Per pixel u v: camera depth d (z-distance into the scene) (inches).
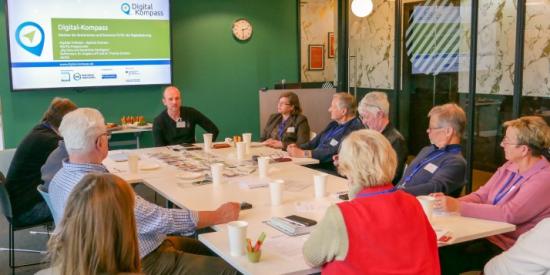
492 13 191.9
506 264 75.1
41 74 231.6
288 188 120.5
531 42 177.9
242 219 97.1
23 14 224.7
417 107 235.9
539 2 173.9
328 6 303.0
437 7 217.8
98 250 55.5
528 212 96.0
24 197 139.2
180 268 92.7
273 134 197.6
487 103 198.5
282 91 247.0
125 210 57.9
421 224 69.6
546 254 70.5
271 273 72.4
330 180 129.2
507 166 108.9
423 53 227.9
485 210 97.0
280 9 289.4
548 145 100.7
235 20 278.2
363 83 268.1
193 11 267.6
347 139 73.1
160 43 253.8
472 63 199.8
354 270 65.9
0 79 228.8
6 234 174.2
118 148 255.4
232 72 281.6
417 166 120.8
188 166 148.9
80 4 234.2
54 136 144.5
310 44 301.4
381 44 252.1
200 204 108.7
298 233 88.0
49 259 60.2
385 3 246.7
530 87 179.9
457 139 117.0
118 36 243.8
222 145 184.4
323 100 258.1
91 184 57.8
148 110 260.4
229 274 91.7
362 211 67.7
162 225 90.7
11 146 234.4
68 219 56.9
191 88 272.4
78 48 236.7
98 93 247.9
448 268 107.0
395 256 66.2
